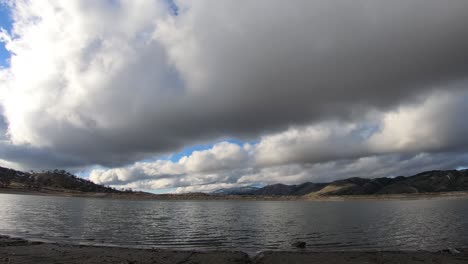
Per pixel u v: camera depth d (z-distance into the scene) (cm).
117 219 8169
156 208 15025
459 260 3148
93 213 9844
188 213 11806
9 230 5356
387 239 5144
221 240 4969
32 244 3809
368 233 5919
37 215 8238
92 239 4750
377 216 10344
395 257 3319
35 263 2725
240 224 7662
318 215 11162
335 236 5519
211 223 7831
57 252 3303
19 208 10506
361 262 3094
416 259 3206
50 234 5081
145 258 3130
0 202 13725
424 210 13450
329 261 3147
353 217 10069
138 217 9094
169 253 3478
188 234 5609
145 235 5356
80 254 3238
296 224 7725
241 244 4609
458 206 16550
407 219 8950
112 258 3044
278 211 14088
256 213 12412
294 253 3603
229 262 3048
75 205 14212
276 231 6247
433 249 4206
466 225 7062
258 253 3697
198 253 3506
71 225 6388
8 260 2781
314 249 4212
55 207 11912
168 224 7350
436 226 6981
